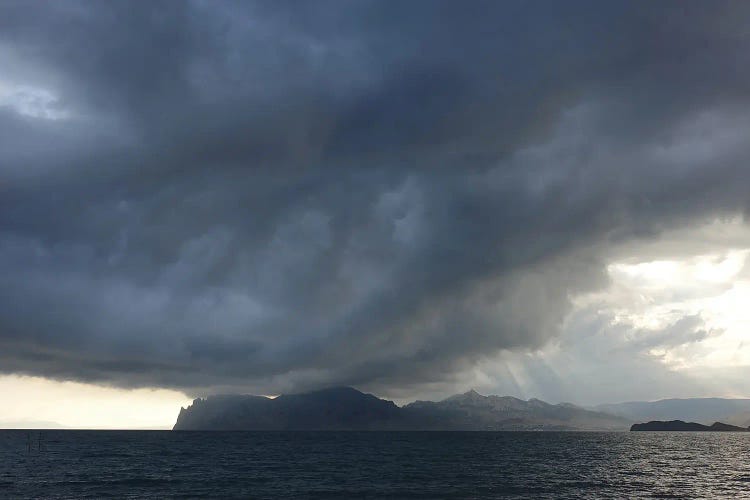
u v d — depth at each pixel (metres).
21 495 85.38
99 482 101.62
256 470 127.12
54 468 131.12
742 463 151.62
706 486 96.25
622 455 189.62
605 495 84.50
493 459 167.62
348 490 90.50
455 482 102.12
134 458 165.88
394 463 150.12
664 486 95.94
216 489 91.94
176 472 121.38
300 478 109.06
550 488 92.88
